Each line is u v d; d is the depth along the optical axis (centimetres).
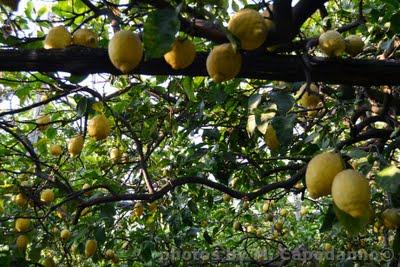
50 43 170
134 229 500
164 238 446
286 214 603
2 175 366
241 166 365
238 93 292
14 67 162
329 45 165
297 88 224
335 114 268
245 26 138
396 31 228
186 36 148
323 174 122
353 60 171
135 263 447
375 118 229
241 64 151
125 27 197
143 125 352
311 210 650
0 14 282
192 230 427
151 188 272
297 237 647
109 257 429
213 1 178
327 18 272
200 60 166
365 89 260
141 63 164
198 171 363
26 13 299
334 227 152
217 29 154
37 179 357
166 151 432
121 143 377
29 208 361
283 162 383
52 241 383
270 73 168
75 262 450
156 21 128
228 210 520
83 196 331
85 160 429
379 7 286
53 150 352
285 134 195
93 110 288
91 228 307
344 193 114
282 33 154
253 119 222
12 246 314
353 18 326
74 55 162
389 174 140
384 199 261
